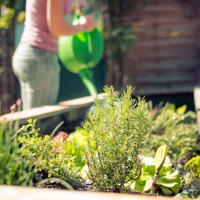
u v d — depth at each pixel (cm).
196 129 425
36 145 254
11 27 877
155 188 249
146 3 1049
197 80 1079
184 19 1067
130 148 236
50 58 388
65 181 244
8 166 220
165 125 423
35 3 380
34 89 388
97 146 236
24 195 127
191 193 250
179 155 358
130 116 235
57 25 374
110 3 963
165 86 1070
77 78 945
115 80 970
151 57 1062
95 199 122
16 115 330
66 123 421
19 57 388
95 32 434
